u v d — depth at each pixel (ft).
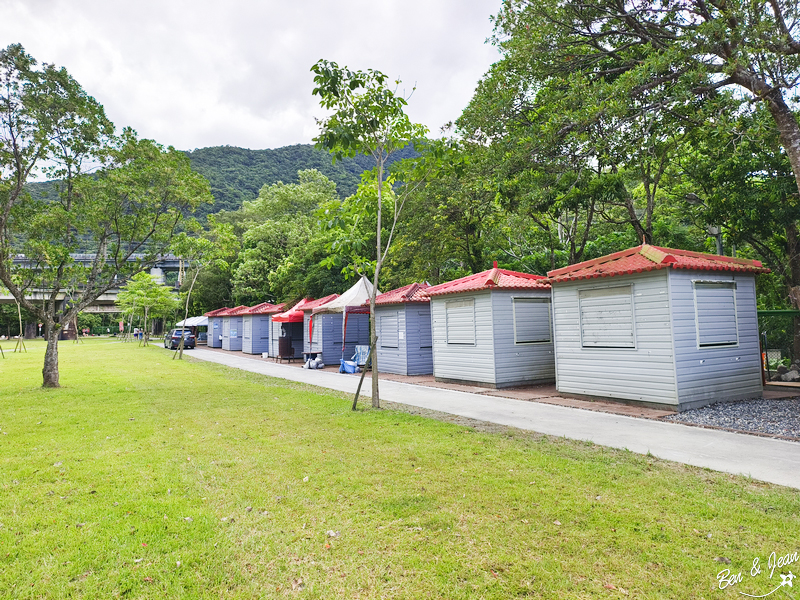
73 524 13.80
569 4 40.19
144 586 10.69
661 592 10.26
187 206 48.03
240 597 10.29
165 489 16.61
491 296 42.63
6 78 39.06
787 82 30.60
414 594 10.32
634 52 42.04
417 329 55.47
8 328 205.77
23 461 19.99
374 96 31.81
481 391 40.73
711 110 32.58
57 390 41.75
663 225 66.69
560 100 39.50
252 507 15.02
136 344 142.20
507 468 18.58
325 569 11.38
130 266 47.14
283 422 27.86
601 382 33.99
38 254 41.81
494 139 47.06
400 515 14.30
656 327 30.55
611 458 19.66
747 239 50.21
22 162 40.70
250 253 135.44
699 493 15.61
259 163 336.49
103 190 44.60
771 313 38.63
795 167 31.01
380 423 27.27
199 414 30.48
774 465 18.44
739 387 32.78
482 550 12.13
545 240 75.25
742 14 30.40
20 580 10.91
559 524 13.53
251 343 100.32
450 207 66.64
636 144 35.37
